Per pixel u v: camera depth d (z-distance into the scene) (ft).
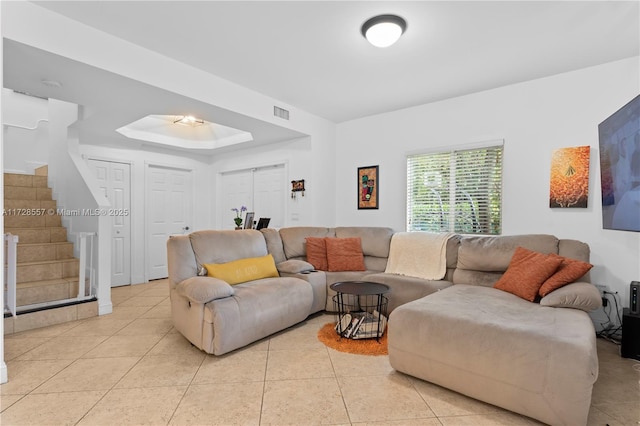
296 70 10.18
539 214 10.68
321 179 15.11
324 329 9.78
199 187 19.38
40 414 5.62
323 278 11.32
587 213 9.86
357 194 15.26
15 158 16.03
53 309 10.14
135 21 7.62
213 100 10.52
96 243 11.69
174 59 9.48
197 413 5.68
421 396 6.27
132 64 8.59
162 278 17.69
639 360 7.85
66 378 6.84
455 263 10.64
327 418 5.57
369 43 8.52
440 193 12.79
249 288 8.91
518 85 11.08
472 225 12.00
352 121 15.46
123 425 5.35
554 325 5.92
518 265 8.73
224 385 6.60
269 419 5.53
